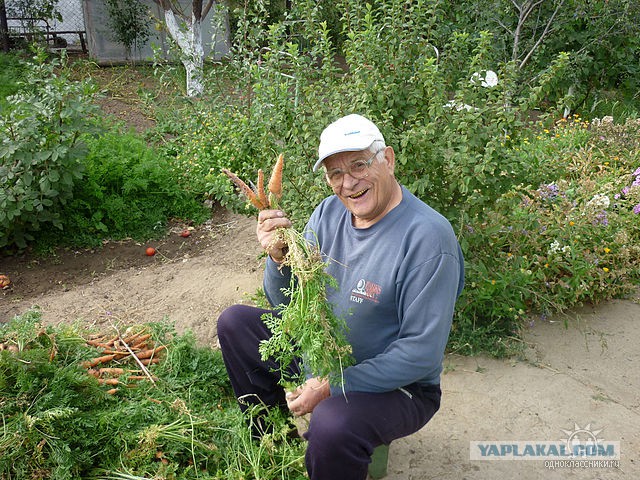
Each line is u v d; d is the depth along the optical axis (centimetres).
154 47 879
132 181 597
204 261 538
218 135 663
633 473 294
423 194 383
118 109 931
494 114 396
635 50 924
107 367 343
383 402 232
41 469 258
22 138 507
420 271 227
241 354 271
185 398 325
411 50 426
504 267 420
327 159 237
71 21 1400
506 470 295
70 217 569
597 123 736
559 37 848
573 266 438
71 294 484
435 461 301
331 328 231
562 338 411
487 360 386
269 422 287
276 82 470
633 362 384
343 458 224
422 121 409
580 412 338
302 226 419
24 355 291
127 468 270
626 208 546
